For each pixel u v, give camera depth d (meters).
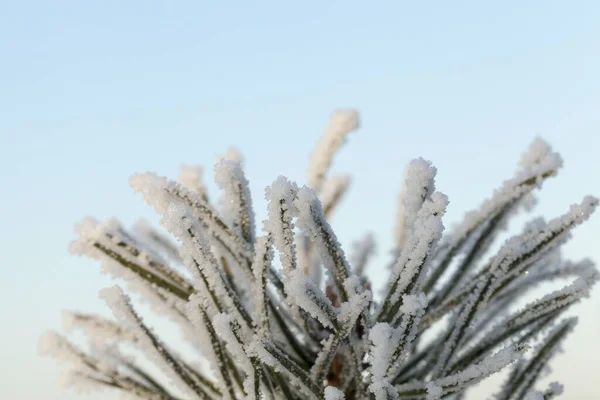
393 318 0.32
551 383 0.34
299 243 0.37
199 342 0.33
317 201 0.32
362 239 0.39
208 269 0.32
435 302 0.34
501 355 0.32
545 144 0.35
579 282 0.33
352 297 0.31
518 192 0.34
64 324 0.36
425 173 0.33
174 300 0.34
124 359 0.36
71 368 0.36
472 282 0.34
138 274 0.34
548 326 0.35
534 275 0.36
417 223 0.32
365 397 0.33
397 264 0.32
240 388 0.33
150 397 0.35
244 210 0.33
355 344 0.33
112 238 0.34
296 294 0.31
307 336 0.34
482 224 0.34
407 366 0.35
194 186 0.36
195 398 0.33
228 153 0.36
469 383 0.32
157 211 0.33
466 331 0.33
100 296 0.33
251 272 0.33
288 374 0.32
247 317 0.32
